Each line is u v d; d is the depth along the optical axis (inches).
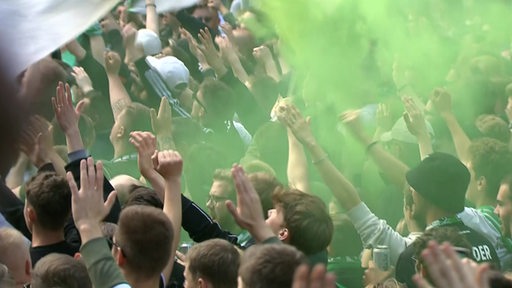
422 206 552.1
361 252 566.9
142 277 417.1
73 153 537.3
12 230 478.6
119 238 417.7
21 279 473.7
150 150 528.1
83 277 405.4
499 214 568.7
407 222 571.2
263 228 409.1
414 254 465.4
